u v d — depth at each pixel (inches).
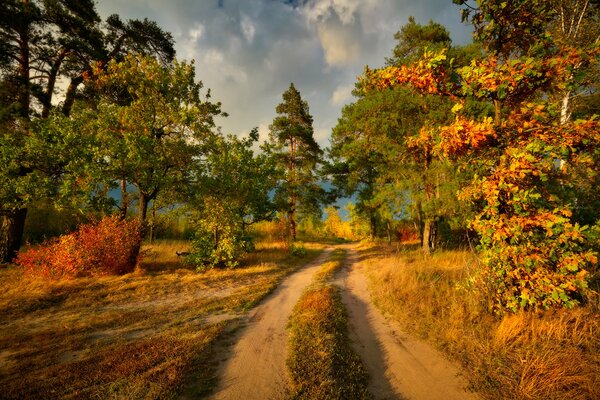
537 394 130.7
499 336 180.2
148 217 504.7
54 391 138.3
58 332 220.5
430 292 293.4
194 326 231.0
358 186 992.9
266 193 640.4
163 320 250.7
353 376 156.7
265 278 435.8
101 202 418.9
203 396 138.6
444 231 743.7
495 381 144.6
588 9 367.2
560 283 184.2
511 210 195.3
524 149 175.2
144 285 364.8
